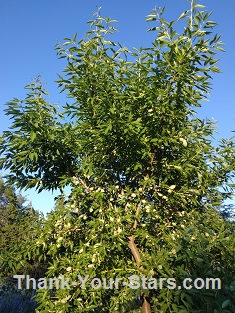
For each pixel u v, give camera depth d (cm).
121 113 339
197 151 378
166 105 339
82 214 378
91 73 361
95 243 357
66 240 386
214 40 316
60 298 344
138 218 358
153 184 368
